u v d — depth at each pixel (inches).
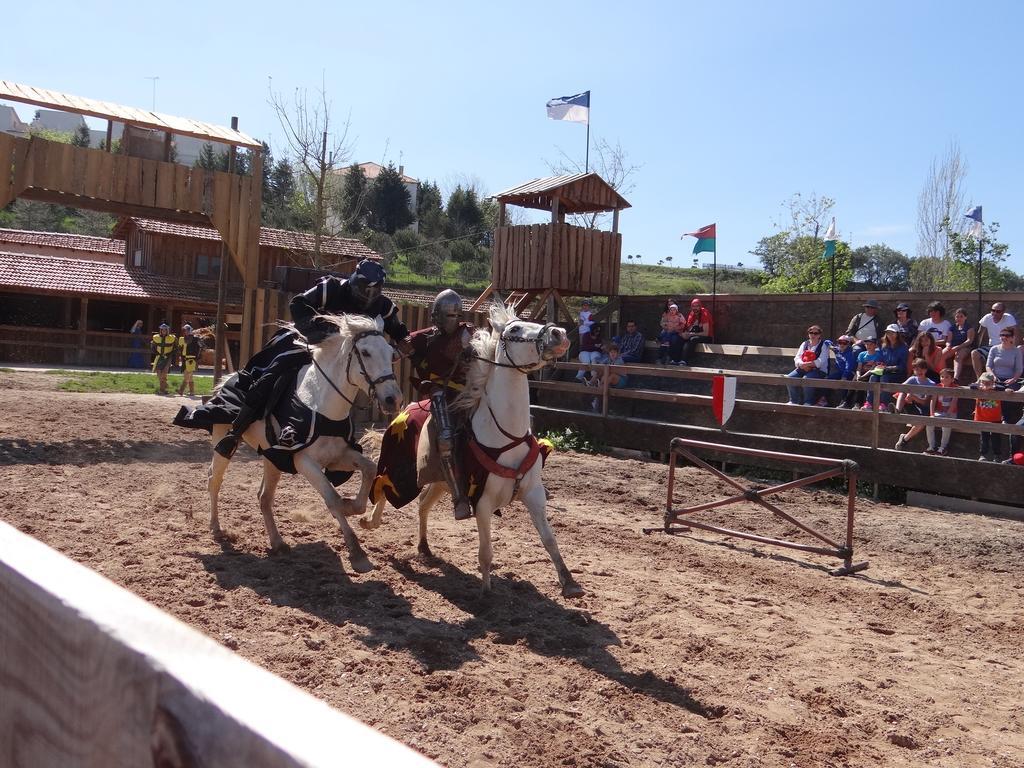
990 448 465.7
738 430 631.2
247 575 266.4
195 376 1210.6
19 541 55.6
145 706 39.4
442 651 211.9
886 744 181.6
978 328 548.1
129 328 1600.6
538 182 767.7
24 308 1513.3
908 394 510.3
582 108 786.2
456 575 285.3
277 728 33.0
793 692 205.2
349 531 256.1
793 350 637.9
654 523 403.9
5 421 568.1
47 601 46.4
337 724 34.0
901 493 485.7
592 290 745.0
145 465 455.2
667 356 703.7
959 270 1202.6
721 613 265.6
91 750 42.8
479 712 177.6
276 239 1583.4
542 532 245.1
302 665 197.3
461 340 257.8
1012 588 322.0
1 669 50.8
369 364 251.9
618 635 237.9
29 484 384.2
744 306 695.1
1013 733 191.2
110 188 570.6
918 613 284.7
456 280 2263.8
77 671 44.1
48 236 1797.5
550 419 637.9
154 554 282.4
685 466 572.1
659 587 290.7
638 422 585.6
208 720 35.4
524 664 209.9
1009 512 440.8
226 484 416.5
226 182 621.0
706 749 171.3
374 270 275.4
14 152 533.0
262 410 281.3
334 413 262.2
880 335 613.3
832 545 335.9
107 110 585.3
